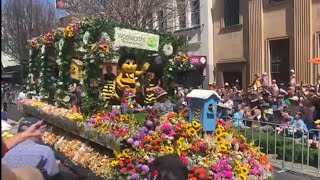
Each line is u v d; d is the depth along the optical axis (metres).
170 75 11.02
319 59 15.08
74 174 6.46
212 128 5.86
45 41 11.70
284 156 8.65
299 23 19.05
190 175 4.88
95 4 22.36
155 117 6.28
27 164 4.07
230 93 15.19
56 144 9.20
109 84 9.61
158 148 5.55
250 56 21.81
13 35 34.62
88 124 7.61
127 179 5.59
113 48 9.40
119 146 6.02
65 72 10.88
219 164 5.27
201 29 25.06
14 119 16.16
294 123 10.23
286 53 20.12
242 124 9.72
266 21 20.92
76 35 9.72
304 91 12.85
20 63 34.16
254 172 5.50
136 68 10.28
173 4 24.64
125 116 7.14
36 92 14.35
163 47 10.48
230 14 23.47
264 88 14.17
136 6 21.81
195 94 5.97
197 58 23.48
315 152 8.44
